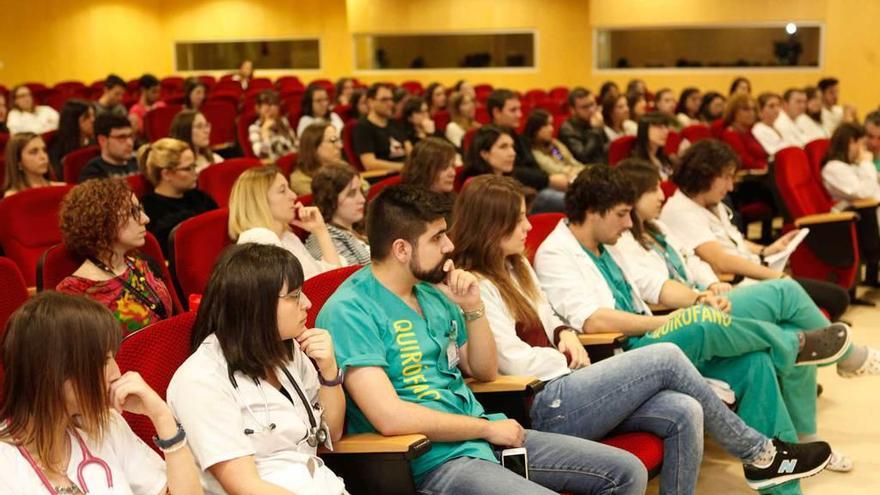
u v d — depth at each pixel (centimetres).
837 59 1075
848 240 479
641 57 1196
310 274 314
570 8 1239
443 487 208
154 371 189
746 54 1134
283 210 313
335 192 341
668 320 284
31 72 1412
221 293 184
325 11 1416
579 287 295
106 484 157
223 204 429
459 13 1291
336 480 189
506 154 463
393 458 199
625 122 740
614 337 282
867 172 534
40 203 346
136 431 181
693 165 382
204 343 185
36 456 152
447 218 266
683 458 246
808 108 820
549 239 304
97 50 1463
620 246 328
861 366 308
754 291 315
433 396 218
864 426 351
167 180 387
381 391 206
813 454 265
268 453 185
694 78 1165
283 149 689
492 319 255
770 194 612
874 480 307
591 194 300
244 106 914
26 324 150
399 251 218
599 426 246
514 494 200
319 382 201
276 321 185
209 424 178
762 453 262
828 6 1073
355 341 211
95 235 255
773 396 279
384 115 657
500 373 257
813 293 388
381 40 1347
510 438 218
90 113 608
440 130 770
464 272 232
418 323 223
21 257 340
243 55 1479
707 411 255
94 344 152
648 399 250
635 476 222
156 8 1506
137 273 267
